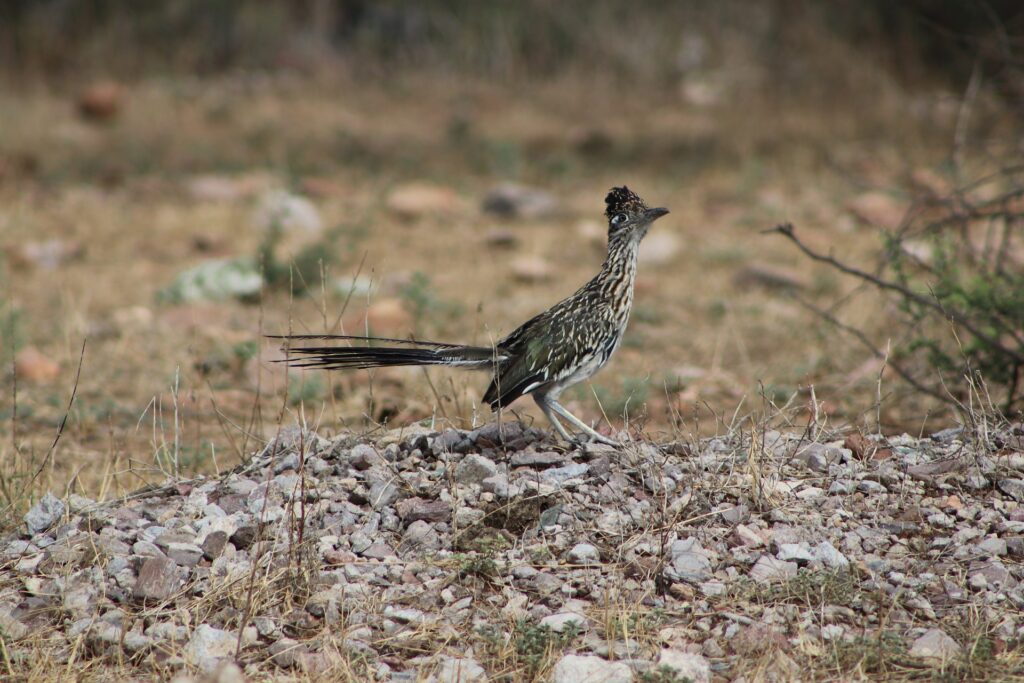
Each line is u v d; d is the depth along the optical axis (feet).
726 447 31.58
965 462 30.09
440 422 34.96
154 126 96.78
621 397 42.14
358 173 85.30
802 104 100.12
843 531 27.50
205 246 67.00
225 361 47.50
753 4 113.50
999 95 55.42
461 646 24.32
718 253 65.10
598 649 23.91
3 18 113.80
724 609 25.05
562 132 96.78
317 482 29.50
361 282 58.59
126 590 25.99
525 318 53.78
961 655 23.26
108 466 33.86
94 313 55.26
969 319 38.99
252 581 24.98
